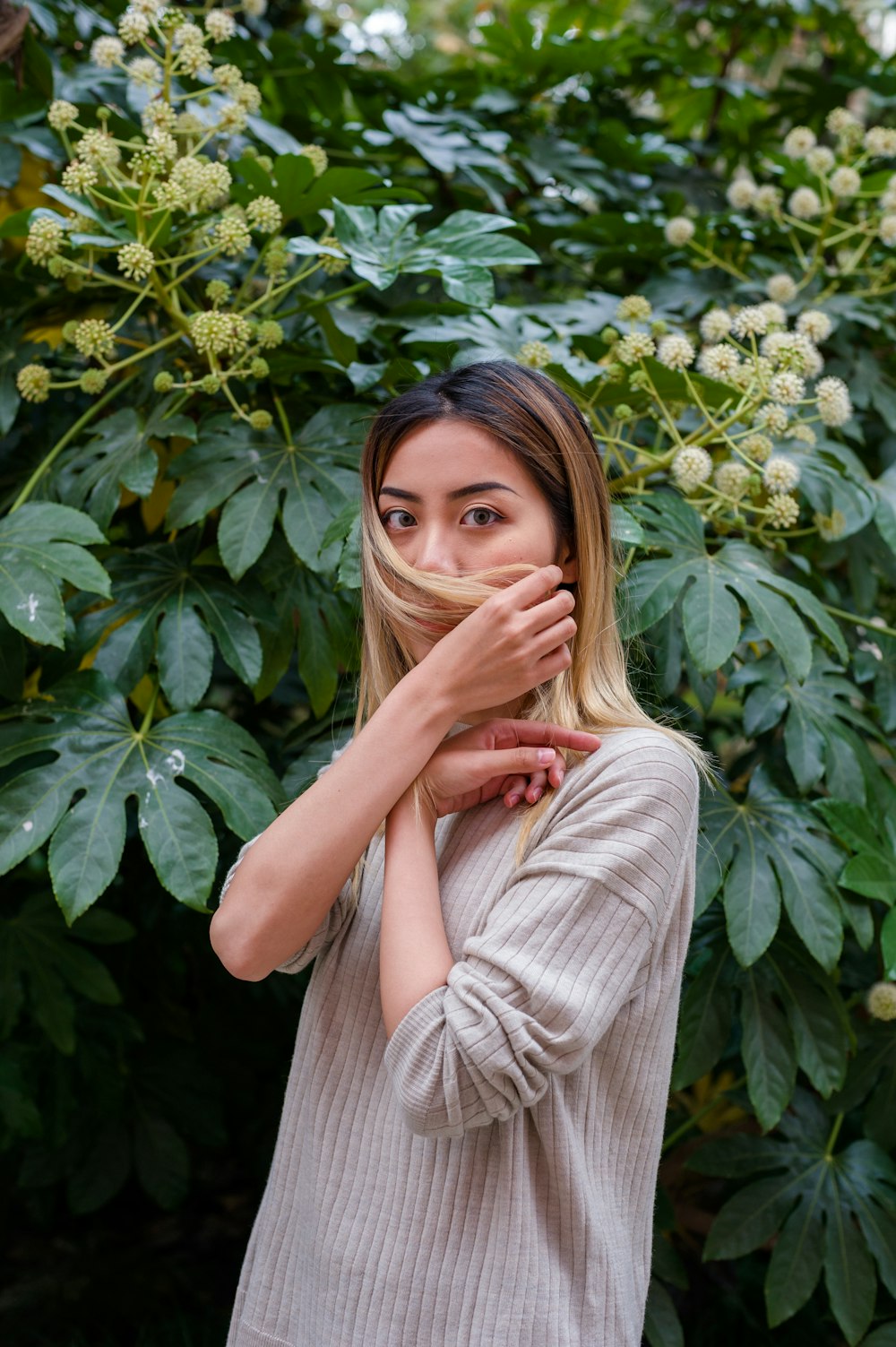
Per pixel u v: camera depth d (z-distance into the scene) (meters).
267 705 2.27
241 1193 2.53
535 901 0.76
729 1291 2.00
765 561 1.40
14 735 1.25
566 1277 0.79
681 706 1.67
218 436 1.42
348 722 1.44
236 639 1.35
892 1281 1.46
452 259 1.39
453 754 0.83
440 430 0.85
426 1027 0.73
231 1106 2.44
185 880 1.17
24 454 1.74
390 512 0.88
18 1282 2.21
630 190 2.24
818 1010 1.42
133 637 1.36
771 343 1.37
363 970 0.88
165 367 1.50
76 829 1.18
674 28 2.53
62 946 1.78
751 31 2.46
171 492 1.72
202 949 2.24
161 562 1.44
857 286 1.94
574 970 0.74
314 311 1.44
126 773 1.23
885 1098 1.54
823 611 1.37
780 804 1.44
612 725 0.87
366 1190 0.82
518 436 0.85
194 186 1.33
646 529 1.41
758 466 1.37
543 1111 0.78
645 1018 0.83
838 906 1.35
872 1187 1.52
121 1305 2.14
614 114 2.40
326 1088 0.87
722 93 2.42
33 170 2.01
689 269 2.04
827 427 1.77
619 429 1.52
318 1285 0.83
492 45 2.24
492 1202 0.78
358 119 2.20
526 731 0.84
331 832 0.80
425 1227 0.79
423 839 0.82
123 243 1.35
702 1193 2.04
